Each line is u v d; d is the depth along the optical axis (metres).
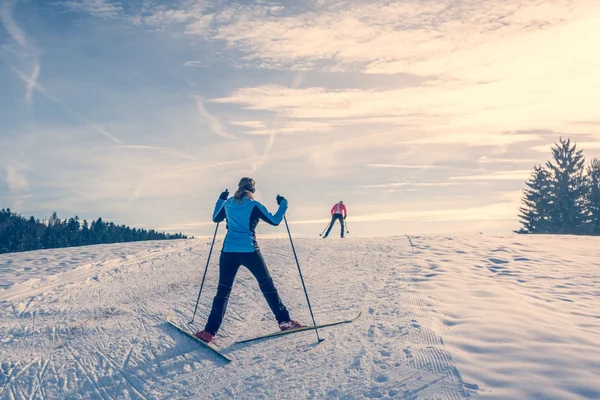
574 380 3.80
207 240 15.70
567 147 51.94
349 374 4.42
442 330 5.27
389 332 5.41
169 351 5.45
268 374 4.64
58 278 9.64
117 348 5.58
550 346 4.51
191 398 4.32
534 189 53.44
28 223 100.00
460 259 9.91
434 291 7.11
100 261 11.52
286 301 7.46
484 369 4.17
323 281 8.73
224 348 5.49
